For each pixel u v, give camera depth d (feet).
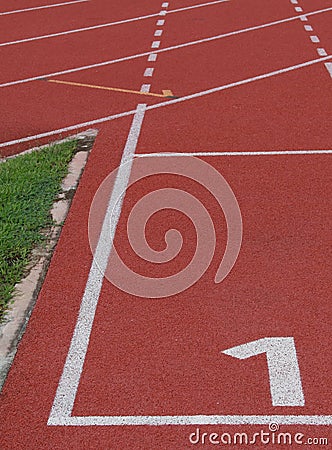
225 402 16.12
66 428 15.56
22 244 22.39
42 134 32.24
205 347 17.84
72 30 49.70
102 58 43.09
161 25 50.37
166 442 15.14
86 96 36.70
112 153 29.53
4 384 16.87
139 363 17.38
